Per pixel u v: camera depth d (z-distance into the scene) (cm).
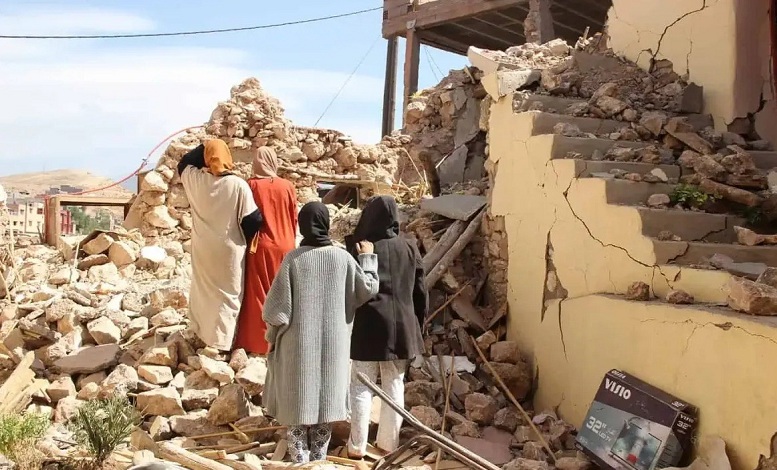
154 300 614
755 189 534
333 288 428
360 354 450
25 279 690
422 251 706
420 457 461
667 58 684
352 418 452
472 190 830
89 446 432
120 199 855
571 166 537
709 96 644
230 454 453
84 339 578
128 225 841
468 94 1061
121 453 441
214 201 521
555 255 552
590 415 441
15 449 430
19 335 568
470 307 637
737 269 439
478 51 737
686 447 387
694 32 659
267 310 422
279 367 427
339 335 428
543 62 741
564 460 432
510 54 767
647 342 430
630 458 398
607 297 476
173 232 845
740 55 624
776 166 586
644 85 668
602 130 612
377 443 468
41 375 540
